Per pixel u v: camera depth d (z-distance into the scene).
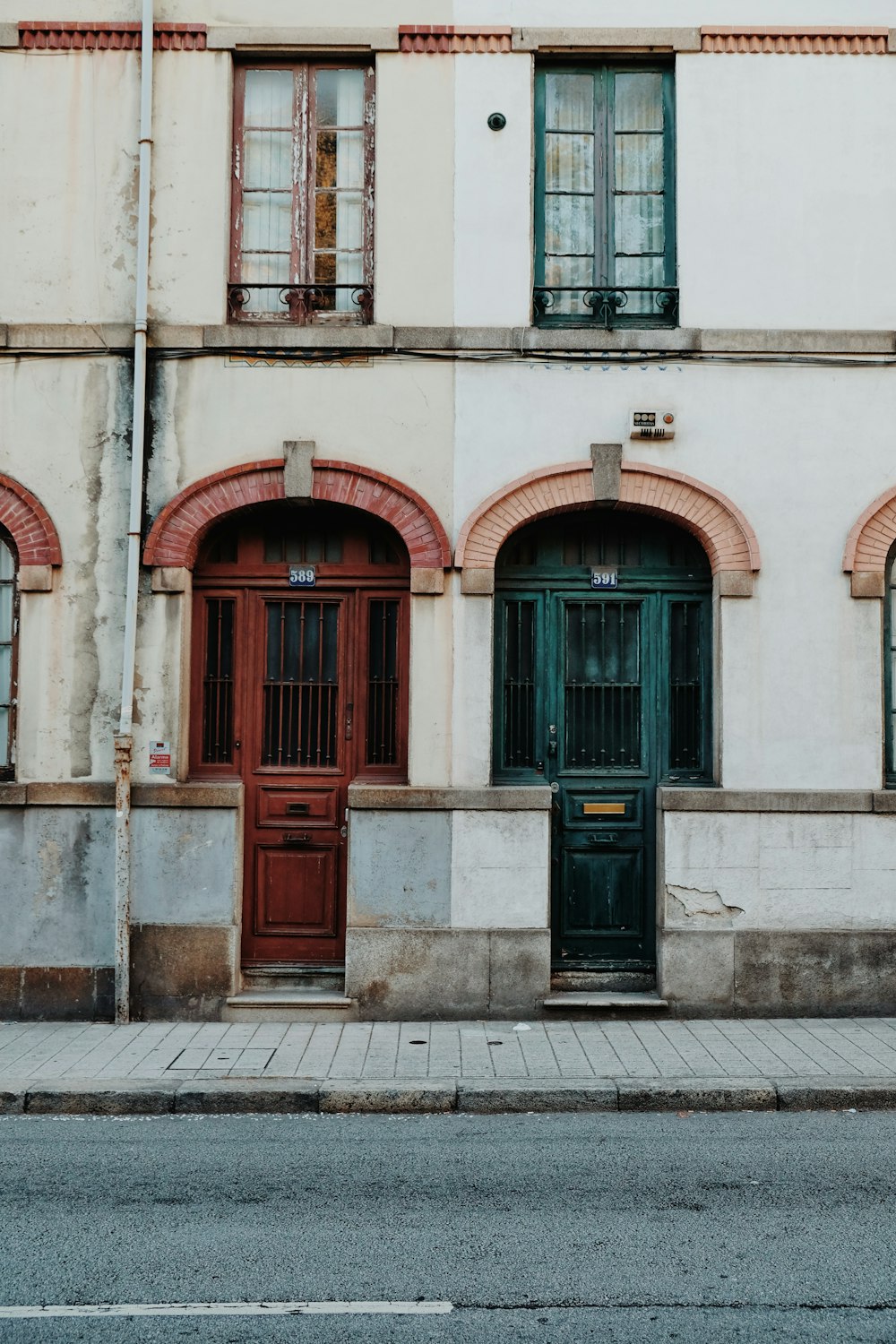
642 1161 5.89
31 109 8.87
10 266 8.80
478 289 8.79
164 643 8.64
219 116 8.88
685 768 8.94
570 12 8.88
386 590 8.99
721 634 8.66
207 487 8.69
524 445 8.70
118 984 8.33
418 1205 5.29
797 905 8.53
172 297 8.80
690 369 8.75
